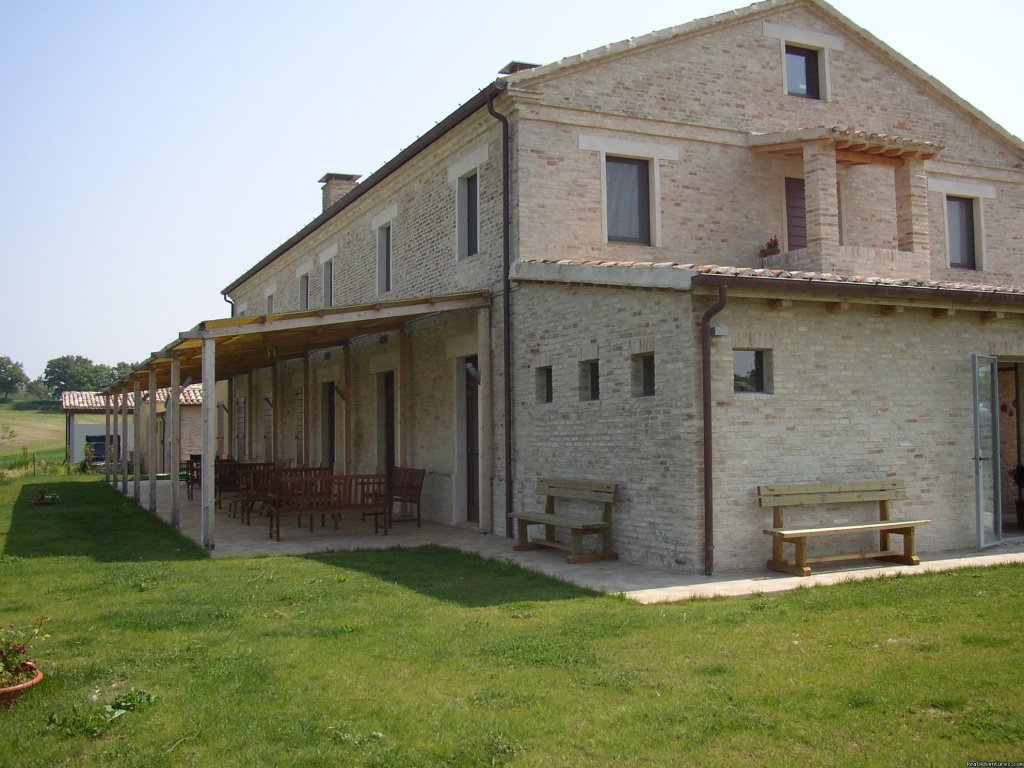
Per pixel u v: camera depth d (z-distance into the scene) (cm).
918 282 1084
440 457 1581
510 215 1324
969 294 1109
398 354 1709
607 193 1364
